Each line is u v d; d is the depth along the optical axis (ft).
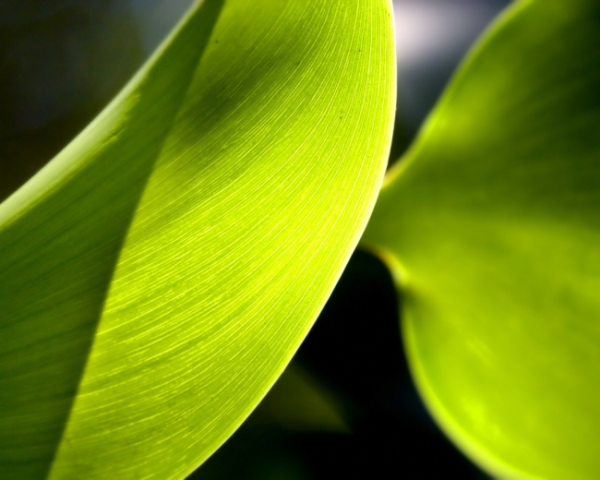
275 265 0.84
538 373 1.12
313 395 1.23
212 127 0.85
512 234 1.15
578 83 1.11
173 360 0.84
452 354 1.15
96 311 0.84
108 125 0.87
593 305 1.11
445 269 1.20
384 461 1.15
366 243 1.21
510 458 1.09
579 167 1.12
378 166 0.84
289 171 0.84
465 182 1.17
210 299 0.84
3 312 0.84
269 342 0.84
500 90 1.13
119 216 0.85
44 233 0.85
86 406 0.84
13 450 0.83
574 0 1.11
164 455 0.84
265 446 1.16
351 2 0.84
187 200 0.85
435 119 1.15
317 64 0.84
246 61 0.85
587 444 1.08
